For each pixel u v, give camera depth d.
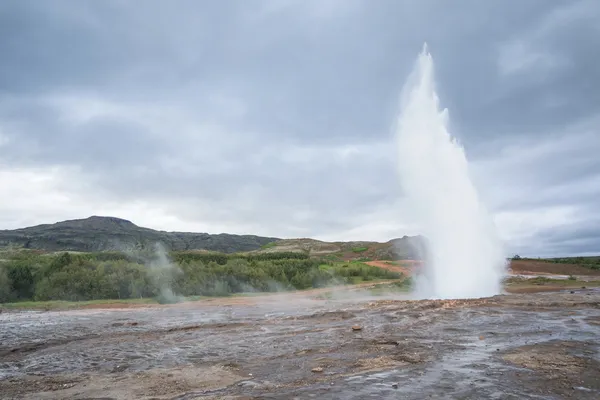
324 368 9.82
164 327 18.11
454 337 13.16
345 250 109.50
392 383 8.29
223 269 41.28
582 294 25.75
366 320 17.75
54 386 9.38
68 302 31.30
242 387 8.59
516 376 8.59
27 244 120.94
